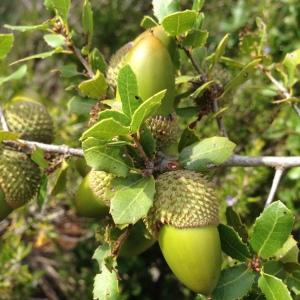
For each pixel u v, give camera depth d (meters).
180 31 0.12
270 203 0.11
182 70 0.15
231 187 0.20
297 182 0.21
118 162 0.10
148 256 0.28
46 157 0.12
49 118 0.14
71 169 0.20
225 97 0.14
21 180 0.12
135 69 0.11
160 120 0.11
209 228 0.10
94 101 0.13
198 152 0.11
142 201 0.10
